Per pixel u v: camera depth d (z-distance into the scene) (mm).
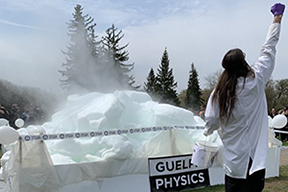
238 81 2150
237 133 2164
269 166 5336
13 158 3646
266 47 2238
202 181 4641
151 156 4387
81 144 4180
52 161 3799
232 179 2221
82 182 3938
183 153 4680
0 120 5074
